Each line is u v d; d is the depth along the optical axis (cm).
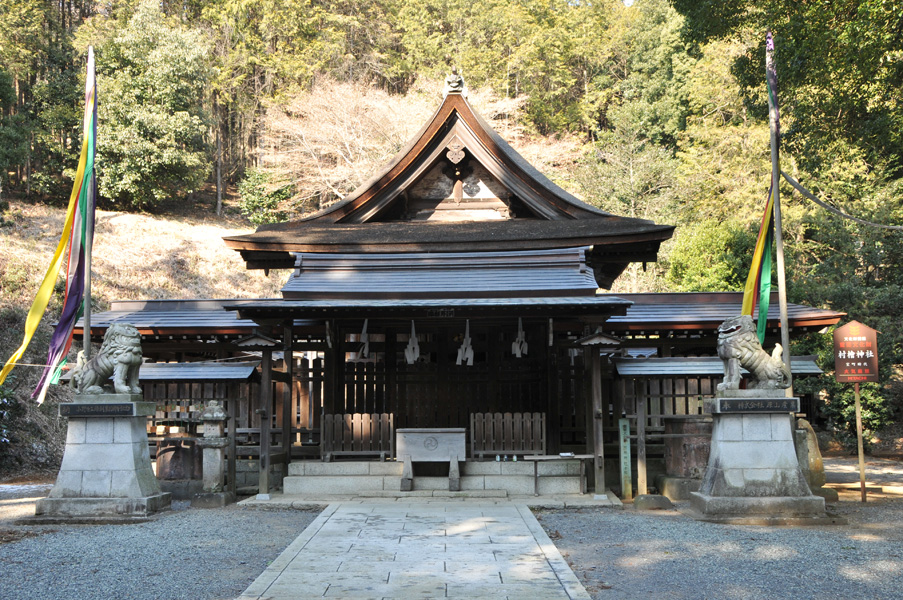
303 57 4800
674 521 1006
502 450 1243
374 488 1234
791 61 1847
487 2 5106
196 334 1520
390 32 5297
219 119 4997
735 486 1011
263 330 1418
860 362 1211
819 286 2525
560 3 5822
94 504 1045
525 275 1374
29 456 1878
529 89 4853
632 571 727
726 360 1067
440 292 1307
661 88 5028
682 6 2225
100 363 1106
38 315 1148
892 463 1967
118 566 759
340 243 1477
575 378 1385
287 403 1328
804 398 1466
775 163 1238
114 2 5125
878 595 642
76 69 4272
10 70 3784
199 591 661
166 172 4166
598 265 1597
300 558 765
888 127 1964
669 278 3203
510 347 1434
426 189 1664
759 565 748
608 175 4047
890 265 2648
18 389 2072
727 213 3638
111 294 3028
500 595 630
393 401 1418
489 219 1641
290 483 1233
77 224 1163
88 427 1080
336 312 1229
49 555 813
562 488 1227
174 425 1341
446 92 1577
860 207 2673
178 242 3891
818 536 894
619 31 5662
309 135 4166
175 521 1031
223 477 1205
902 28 1644
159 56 4034
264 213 4281
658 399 1330
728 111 4012
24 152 3272
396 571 711
